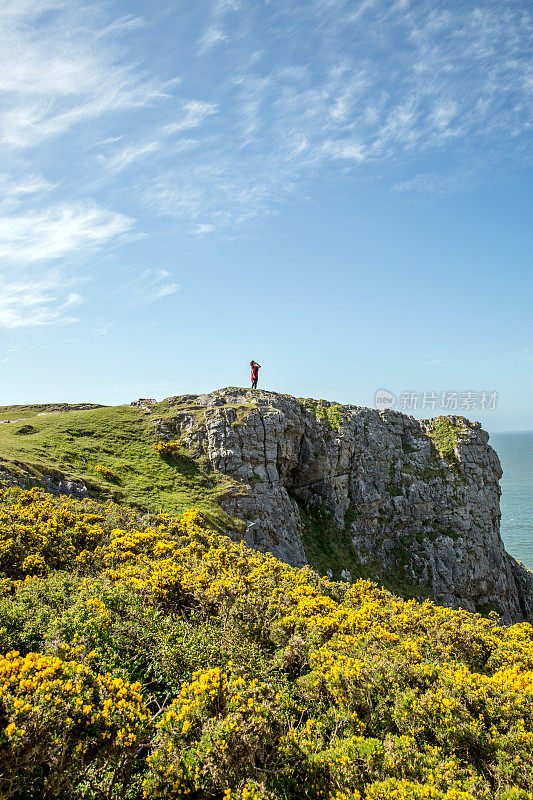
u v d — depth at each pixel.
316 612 15.58
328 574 45.31
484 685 11.39
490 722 10.38
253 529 40.72
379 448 59.69
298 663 11.82
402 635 16.00
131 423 49.53
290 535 44.12
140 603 12.68
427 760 8.56
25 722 6.25
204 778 6.98
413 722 9.70
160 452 44.72
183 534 26.16
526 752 9.27
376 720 9.84
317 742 8.69
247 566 20.48
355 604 20.28
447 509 58.38
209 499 40.12
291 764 7.95
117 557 17.95
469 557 55.22
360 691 10.27
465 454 62.59
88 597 11.96
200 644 10.99
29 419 47.91
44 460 34.06
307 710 10.09
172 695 9.32
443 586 51.88
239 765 7.11
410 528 56.41
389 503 56.59
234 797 6.70
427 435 66.56
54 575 14.35
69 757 6.48
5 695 6.61
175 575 14.52
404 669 11.38
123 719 7.07
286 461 50.69
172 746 7.25
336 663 11.05
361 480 55.91
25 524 19.16
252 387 56.25
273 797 6.92
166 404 54.66
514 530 103.62
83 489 31.31
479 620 20.75
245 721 7.51
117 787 6.93
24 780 6.25
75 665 7.99
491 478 65.00
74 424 46.38
